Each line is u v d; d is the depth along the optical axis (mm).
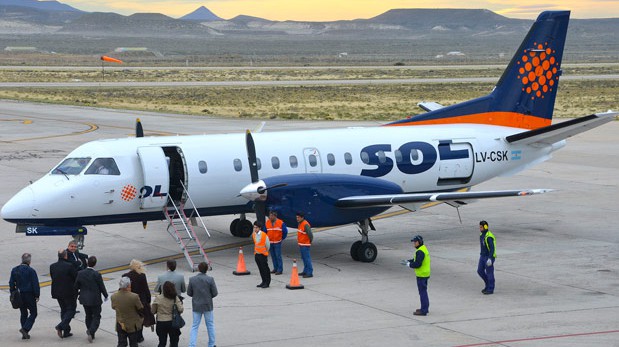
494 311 19062
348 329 17641
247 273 23047
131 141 25359
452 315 18734
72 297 17391
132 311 15953
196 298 16156
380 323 18109
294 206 23797
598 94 112062
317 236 28688
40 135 57562
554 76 30984
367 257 24531
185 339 17125
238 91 116438
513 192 22688
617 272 22938
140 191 24672
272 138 26938
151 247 26688
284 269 23859
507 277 22438
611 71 181000
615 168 43781
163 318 15703
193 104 94375
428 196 23297
